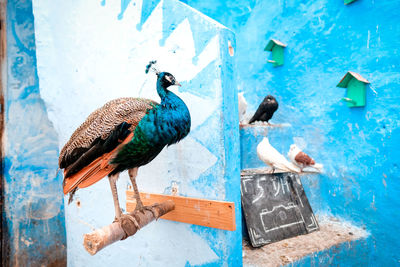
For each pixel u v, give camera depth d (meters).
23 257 3.38
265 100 3.13
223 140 1.60
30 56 3.25
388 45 2.41
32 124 3.30
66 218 2.77
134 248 2.14
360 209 2.62
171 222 1.89
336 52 2.80
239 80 3.91
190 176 1.77
